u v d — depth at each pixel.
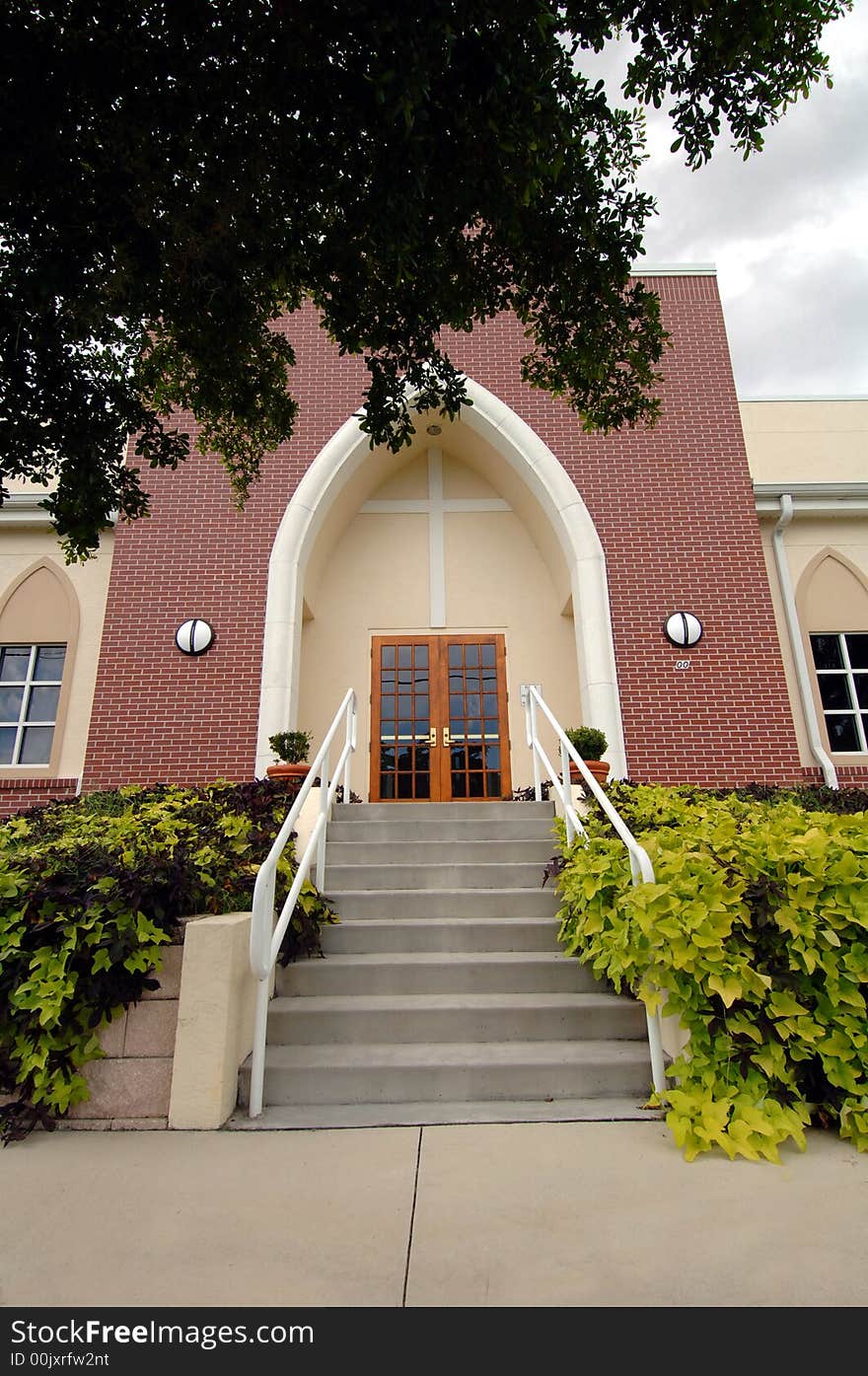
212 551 8.45
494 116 2.84
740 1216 2.18
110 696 7.95
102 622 8.65
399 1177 2.48
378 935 4.41
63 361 3.72
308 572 8.86
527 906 4.79
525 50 2.75
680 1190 2.36
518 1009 3.64
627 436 9.00
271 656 8.05
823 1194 2.33
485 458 9.60
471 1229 2.12
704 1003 3.03
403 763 9.02
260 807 5.86
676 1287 1.82
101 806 6.31
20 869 3.46
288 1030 3.60
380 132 2.96
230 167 3.29
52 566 8.80
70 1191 2.40
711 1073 2.94
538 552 9.83
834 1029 2.95
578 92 3.14
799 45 3.15
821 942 3.02
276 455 8.84
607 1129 2.90
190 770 7.72
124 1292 1.83
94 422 3.87
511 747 9.08
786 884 3.13
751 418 10.29
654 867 3.39
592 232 3.66
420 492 9.98
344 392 9.14
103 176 3.19
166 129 3.19
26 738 8.38
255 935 3.22
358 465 9.05
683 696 8.09
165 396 4.61
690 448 8.98
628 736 7.95
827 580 8.94
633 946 3.32
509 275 4.05
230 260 3.60
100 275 3.48
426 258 3.66
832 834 3.39
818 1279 1.85
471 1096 3.25
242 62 3.00
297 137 3.22
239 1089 3.25
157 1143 2.84
